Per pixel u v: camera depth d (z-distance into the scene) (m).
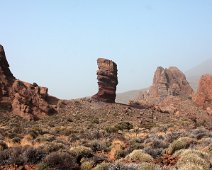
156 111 98.00
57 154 19.72
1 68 83.94
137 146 26.78
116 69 102.38
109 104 96.44
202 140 25.75
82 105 91.38
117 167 17.20
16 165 20.05
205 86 111.38
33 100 80.81
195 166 15.08
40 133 46.78
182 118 87.00
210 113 103.06
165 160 20.58
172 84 169.62
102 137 39.88
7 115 73.19
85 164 19.58
